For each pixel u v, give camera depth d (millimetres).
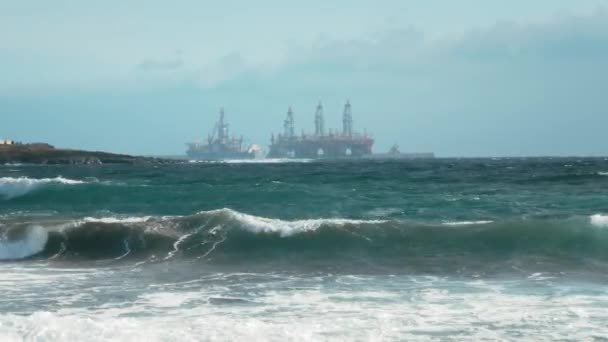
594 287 19219
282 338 13828
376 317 15992
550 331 14664
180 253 25938
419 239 25797
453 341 14008
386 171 92312
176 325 15117
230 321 15211
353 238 26078
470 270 22078
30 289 19859
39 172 111188
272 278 21469
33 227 27844
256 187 48062
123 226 27969
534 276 20969
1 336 13781
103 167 147500
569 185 51469
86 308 17328
